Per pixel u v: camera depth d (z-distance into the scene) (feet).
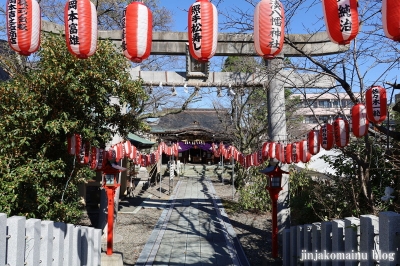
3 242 9.02
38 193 17.22
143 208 43.55
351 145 20.90
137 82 22.04
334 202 20.30
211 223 35.12
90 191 43.55
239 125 55.77
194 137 94.68
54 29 26.50
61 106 18.62
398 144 15.92
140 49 11.86
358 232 10.96
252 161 25.40
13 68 20.84
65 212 18.48
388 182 19.62
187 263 23.17
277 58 26.12
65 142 18.45
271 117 28.09
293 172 33.63
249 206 39.47
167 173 92.12
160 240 28.63
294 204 25.88
